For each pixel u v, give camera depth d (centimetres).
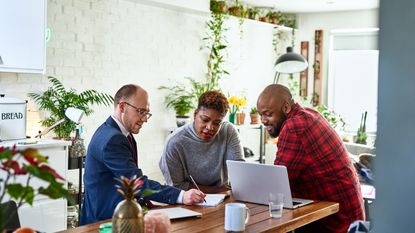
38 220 397
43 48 457
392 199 61
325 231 299
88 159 266
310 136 284
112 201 257
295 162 286
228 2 765
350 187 293
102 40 562
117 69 581
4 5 428
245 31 798
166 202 267
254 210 262
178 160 331
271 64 869
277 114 301
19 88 479
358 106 877
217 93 328
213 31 718
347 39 878
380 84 60
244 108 802
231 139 342
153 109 633
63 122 462
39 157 131
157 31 632
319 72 891
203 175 337
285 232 241
